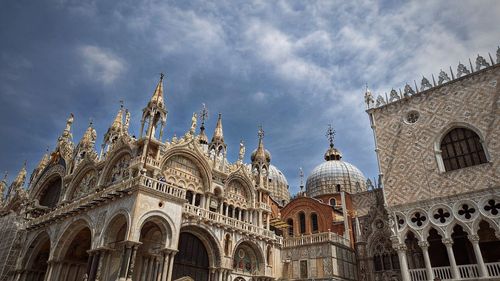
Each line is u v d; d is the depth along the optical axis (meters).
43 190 51.12
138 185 27.83
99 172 40.75
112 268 28.30
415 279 33.06
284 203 76.38
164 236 28.88
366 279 41.88
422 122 37.41
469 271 30.27
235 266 37.84
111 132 46.09
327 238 40.97
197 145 39.59
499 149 31.53
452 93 36.28
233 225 37.81
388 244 41.31
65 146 51.69
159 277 27.52
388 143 39.06
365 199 52.03
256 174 47.00
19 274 38.59
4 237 43.59
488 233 33.75
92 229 30.89
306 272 40.75
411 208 34.81
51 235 36.97
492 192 30.69
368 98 42.94
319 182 68.06
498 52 34.16
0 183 63.62
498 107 32.72
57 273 34.00
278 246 43.25
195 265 34.31
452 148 35.00
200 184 39.00
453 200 32.59
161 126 36.09
